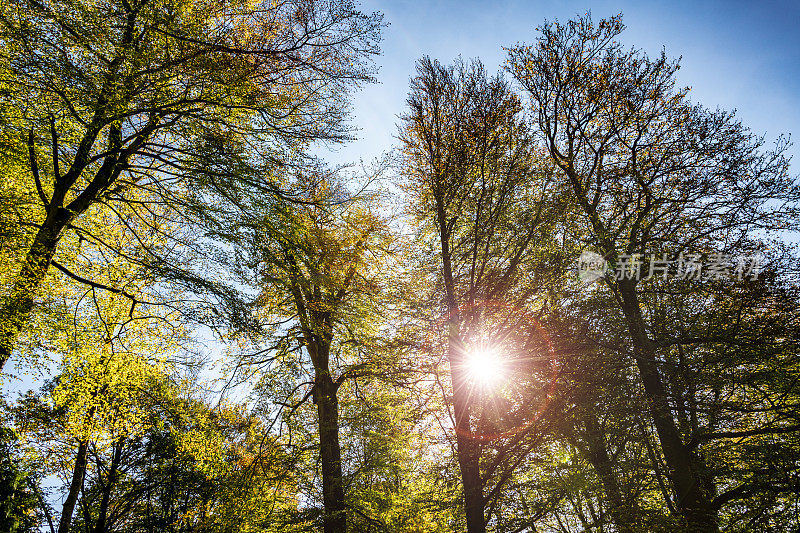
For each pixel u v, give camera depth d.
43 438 13.55
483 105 10.87
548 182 10.57
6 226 7.97
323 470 12.27
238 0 9.59
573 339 9.33
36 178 8.42
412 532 11.83
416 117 11.44
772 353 9.66
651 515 9.64
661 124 11.92
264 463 11.90
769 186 10.71
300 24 9.46
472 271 9.95
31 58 6.85
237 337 9.55
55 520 17.69
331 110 10.06
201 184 9.29
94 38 7.52
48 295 10.16
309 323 11.66
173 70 8.63
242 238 9.02
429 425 10.20
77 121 8.30
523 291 9.89
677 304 11.58
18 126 7.83
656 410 9.83
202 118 9.12
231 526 11.83
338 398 13.92
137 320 11.20
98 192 9.36
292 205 10.15
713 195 11.27
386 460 12.35
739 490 9.27
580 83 12.37
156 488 18.52
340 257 11.72
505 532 9.17
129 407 12.98
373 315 11.88
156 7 8.32
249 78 9.13
